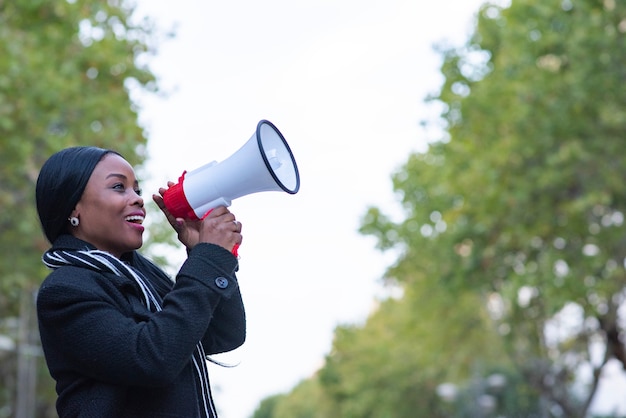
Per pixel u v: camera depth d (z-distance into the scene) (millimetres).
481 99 22859
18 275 20969
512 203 22312
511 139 21953
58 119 19141
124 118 19625
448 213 24969
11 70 18141
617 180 21234
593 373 32844
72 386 3570
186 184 3764
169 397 3570
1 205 19844
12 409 38219
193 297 3529
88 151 3803
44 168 3783
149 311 3645
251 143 3711
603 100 20141
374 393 57719
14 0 19062
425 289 35438
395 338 55844
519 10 21047
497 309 36406
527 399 57000
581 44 19531
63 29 19469
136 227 3787
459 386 54375
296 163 3871
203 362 3727
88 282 3605
